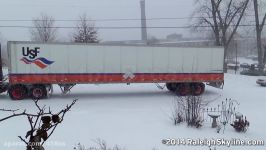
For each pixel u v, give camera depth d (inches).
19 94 877.8
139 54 937.5
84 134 525.0
